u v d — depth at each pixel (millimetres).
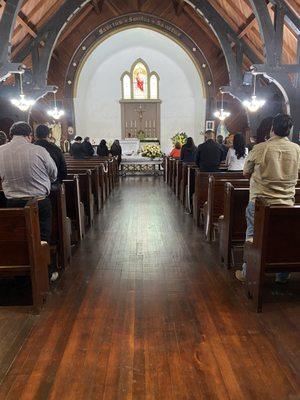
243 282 3633
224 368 2307
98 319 2924
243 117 16391
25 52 11695
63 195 3971
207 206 5117
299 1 8391
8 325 2834
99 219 6449
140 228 5809
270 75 8961
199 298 3293
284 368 2307
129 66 18547
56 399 2049
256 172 3146
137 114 18938
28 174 3227
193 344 2570
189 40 15766
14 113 11555
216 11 11945
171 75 18594
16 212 2789
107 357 2426
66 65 15875
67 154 12688
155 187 10492
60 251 3973
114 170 11078
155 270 3990
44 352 2480
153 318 2936
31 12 10578
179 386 2148
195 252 4602
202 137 17609
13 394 2088
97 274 3881
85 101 18641
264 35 8820
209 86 16234
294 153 3064
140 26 15664
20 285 3529
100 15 15391
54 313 3025
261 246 2887
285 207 2818
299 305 3139
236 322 2863
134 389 2125
